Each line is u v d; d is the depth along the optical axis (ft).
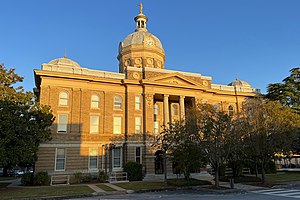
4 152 73.77
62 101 115.85
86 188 83.76
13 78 87.76
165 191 79.41
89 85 122.11
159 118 137.18
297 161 190.60
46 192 74.69
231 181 81.41
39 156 106.83
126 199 62.18
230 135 84.43
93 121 120.37
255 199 59.26
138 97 128.36
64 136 112.68
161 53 158.10
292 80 145.59
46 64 116.26
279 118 94.43
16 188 86.74
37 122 86.53
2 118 74.84
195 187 86.17
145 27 170.81
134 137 122.83
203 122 84.84
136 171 112.27
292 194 66.85
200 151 85.66
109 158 118.21
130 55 153.28
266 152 91.86
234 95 150.30
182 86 131.95
